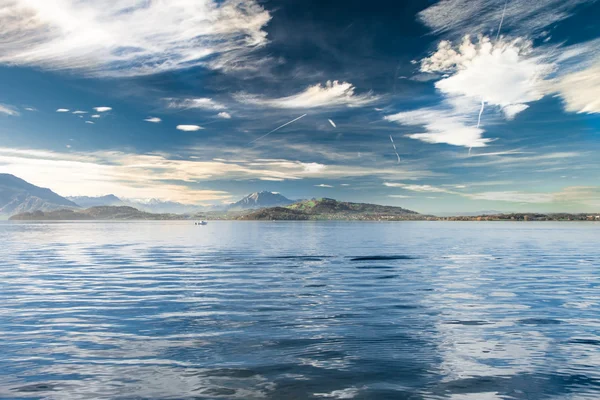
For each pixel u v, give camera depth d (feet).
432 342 57.21
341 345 55.83
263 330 63.57
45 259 187.83
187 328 64.59
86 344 56.29
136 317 72.38
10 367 47.55
